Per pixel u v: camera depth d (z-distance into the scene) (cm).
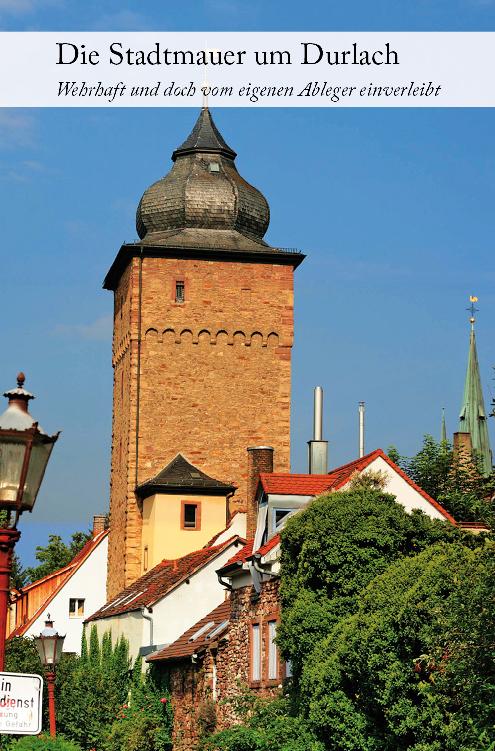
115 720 5738
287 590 3822
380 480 4344
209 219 8206
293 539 3797
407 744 3011
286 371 8038
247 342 8031
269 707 3872
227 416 7969
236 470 7925
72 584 8862
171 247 7988
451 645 2894
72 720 5706
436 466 6438
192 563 6481
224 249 8031
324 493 3959
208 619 5741
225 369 7994
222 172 8344
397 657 3009
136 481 7856
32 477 1688
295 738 3525
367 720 3216
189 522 7675
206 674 5034
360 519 3741
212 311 8031
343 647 3200
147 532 7756
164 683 5716
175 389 7950
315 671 3372
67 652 8275
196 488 7669
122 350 8325
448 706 2914
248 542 5381
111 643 6919
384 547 3731
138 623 6328
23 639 6519
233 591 4859
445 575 3033
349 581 3706
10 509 1673
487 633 2812
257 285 8075
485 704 2773
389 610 3056
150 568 7631
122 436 8162
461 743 2809
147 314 7975
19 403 1712
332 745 3338
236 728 3969
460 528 3928
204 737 4769
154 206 8262
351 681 3272
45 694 5734
